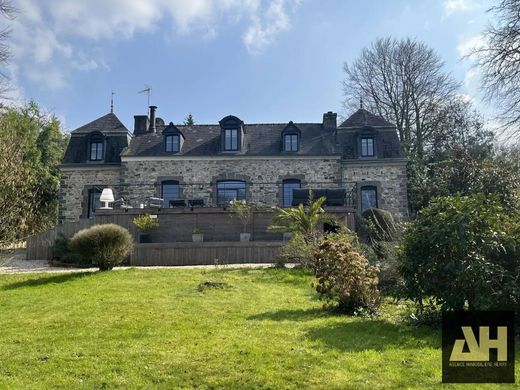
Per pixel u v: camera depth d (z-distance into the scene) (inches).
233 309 293.9
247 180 826.8
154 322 255.8
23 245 716.7
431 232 245.3
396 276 339.0
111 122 914.1
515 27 581.0
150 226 628.1
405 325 249.3
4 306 323.3
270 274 451.8
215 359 188.1
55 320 265.0
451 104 1088.2
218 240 639.8
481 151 979.3
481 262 224.1
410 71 1125.7
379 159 831.7
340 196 675.4
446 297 235.9
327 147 845.8
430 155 1060.5
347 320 263.1
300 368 176.9
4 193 463.8
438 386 158.1
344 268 289.4
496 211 247.4
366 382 161.9
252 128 898.7
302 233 514.0
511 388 157.9
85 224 643.5
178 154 837.8
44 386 161.9
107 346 209.3
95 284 402.9
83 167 852.6
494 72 598.9
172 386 161.3
